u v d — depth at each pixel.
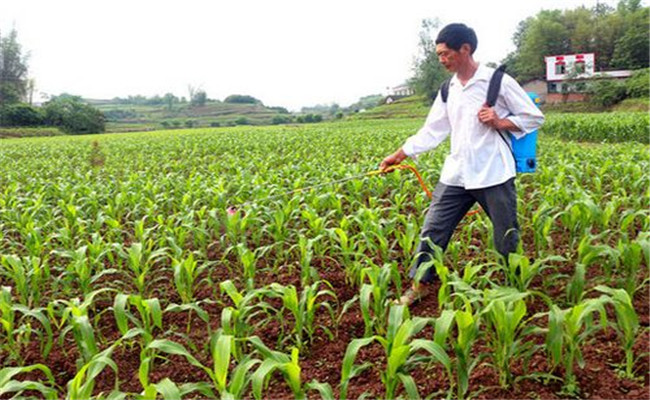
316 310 4.46
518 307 2.96
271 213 6.11
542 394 3.02
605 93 55.47
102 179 12.98
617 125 22.02
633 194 7.15
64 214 7.57
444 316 2.79
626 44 75.25
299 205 6.96
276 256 5.82
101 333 4.32
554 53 82.75
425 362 3.27
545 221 5.04
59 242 6.76
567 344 3.15
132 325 4.45
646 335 3.56
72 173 13.73
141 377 2.87
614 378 3.11
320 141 22.39
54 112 67.56
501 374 3.13
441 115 4.58
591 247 3.90
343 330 4.06
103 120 72.81
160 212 8.40
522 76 85.38
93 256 5.21
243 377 2.57
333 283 5.05
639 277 4.61
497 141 4.17
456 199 4.42
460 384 2.87
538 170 9.30
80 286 4.94
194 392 3.36
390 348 2.81
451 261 5.18
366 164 11.80
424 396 3.11
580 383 3.08
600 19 83.31
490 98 4.06
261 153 18.66
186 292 4.74
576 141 23.48
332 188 8.27
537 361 3.32
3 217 7.54
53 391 2.76
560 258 3.74
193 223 6.29
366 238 4.97
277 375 3.51
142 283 4.64
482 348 3.55
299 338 3.74
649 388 2.99
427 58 84.75
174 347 2.83
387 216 7.53
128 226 7.82
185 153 19.73
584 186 8.93
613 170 9.14
